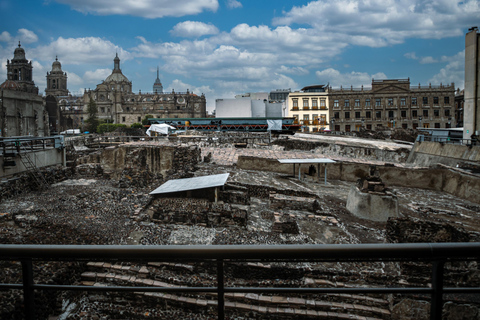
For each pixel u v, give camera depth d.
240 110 73.94
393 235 11.09
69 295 9.57
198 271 10.02
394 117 80.75
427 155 30.66
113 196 15.88
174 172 21.41
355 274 9.82
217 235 12.20
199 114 142.88
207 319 9.19
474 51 28.34
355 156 35.38
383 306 9.30
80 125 117.25
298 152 31.25
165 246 2.62
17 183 16.31
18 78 127.69
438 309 2.56
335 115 82.62
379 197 14.89
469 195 19.72
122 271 10.07
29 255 2.63
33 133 66.62
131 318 9.29
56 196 16.12
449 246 2.52
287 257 2.55
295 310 9.12
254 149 32.53
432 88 79.06
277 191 17.95
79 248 2.62
